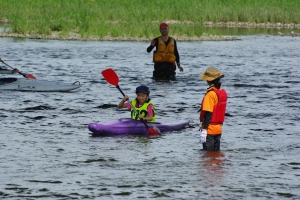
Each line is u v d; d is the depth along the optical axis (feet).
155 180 65.92
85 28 263.70
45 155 75.87
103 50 211.82
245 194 61.82
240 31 308.60
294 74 162.50
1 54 190.08
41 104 111.86
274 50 225.56
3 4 322.55
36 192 61.62
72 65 171.42
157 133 89.51
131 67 171.53
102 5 329.31
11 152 77.00
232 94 128.26
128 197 60.49
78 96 122.21
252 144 83.56
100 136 87.25
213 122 78.64
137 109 91.91
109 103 115.14
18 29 256.73
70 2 326.65
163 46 151.94
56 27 266.98
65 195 60.85
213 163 73.10
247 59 196.03
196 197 60.75
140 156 76.07
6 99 115.96
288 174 69.05
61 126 93.50
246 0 385.91
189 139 86.53
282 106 114.62
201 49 224.33
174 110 109.60
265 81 148.25
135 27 267.59
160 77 152.76
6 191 61.82
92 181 65.31
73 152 77.61
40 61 177.68
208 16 345.51
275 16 358.84
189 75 159.22
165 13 332.39
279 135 89.71
